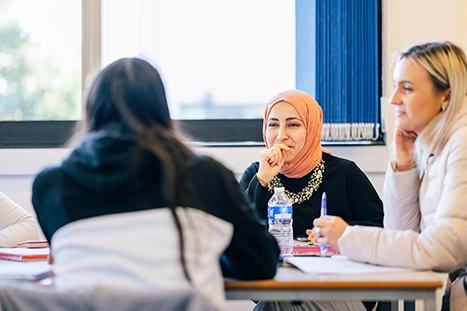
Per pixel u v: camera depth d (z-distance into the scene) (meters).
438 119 1.56
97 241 1.17
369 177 2.88
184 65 3.05
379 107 2.84
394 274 1.35
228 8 3.03
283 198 2.18
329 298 1.28
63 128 3.02
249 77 3.04
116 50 3.04
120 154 1.18
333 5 2.83
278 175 2.35
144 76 1.28
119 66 1.30
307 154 2.30
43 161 2.92
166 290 1.06
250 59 3.04
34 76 3.09
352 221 2.28
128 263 1.15
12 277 1.33
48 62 3.09
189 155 1.25
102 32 3.03
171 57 3.05
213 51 3.05
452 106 1.54
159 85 1.29
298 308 1.93
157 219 1.17
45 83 3.08
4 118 3.05
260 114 3.03
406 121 1.59
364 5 2.83
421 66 1.55
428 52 1.56
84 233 1.18
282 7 3.02
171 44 3.05
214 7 3.04
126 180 1.17
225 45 3.04
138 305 1.05
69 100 3.06
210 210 1.24
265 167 2.23
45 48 3.08
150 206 1.18
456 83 1.53
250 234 1.30
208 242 1.20
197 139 2.99
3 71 3.10
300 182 2.33
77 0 3.05
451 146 1.52
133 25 3.04
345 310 1.92
